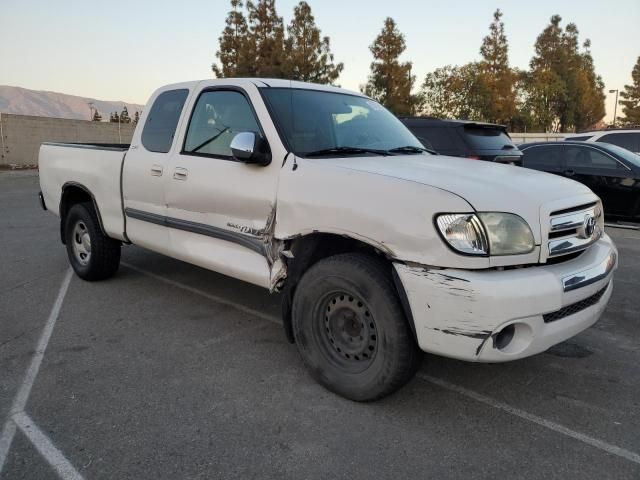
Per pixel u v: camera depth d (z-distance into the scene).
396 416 3.11
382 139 4.19
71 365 3.75
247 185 3.67
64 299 5.21
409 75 38.88
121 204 4.99
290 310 3.61
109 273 5.72
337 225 3.09
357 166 3.28
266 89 3.92
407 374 3.00
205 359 3.88
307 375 3.62
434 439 2.88
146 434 2.91
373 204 2.95
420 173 3.14
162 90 4.81
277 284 3.62
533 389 3.45
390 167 3.30
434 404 3.25
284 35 34.19
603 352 4.04
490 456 2.73
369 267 3.00
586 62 67.06
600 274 3.07
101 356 3.91
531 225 2.83
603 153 9.80
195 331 4.42
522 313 2.68
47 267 6.45
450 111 47.38
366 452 2.76
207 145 4.12
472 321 2.67
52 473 2.58
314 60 33.25
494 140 9.20
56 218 10.36
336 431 2.95
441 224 2.73
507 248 2.76
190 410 3.16
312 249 3.38
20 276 6.03
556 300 2.77
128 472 2.59
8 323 4.57
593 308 3.12
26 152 24.69
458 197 2.77
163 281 5.82
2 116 23.66
